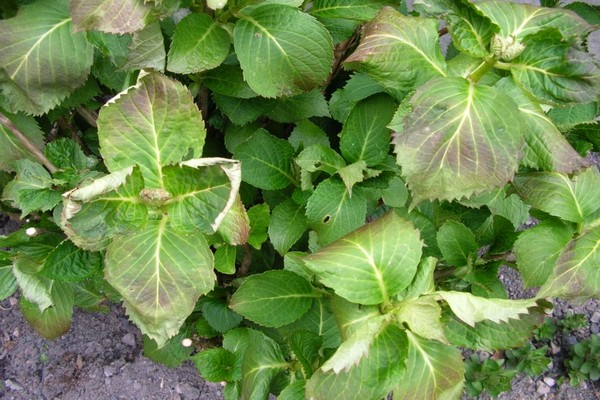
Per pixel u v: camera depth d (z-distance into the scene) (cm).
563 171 55
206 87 69
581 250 58
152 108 49
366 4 65
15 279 71
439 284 73
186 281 49
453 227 66
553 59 52
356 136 68
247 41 58
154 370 90
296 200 69
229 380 69
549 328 99
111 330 92
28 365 89
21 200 60
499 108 52
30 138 65
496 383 92
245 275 80
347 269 53
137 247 49
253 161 69
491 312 48
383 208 81
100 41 56
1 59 55
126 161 50
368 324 50
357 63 61
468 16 54
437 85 53
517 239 63
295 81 60
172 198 49
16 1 56
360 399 49
